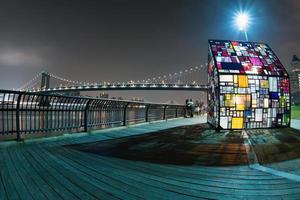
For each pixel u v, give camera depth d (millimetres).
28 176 3361
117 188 2988
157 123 12523
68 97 7070
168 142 6383
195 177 3463
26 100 6023
